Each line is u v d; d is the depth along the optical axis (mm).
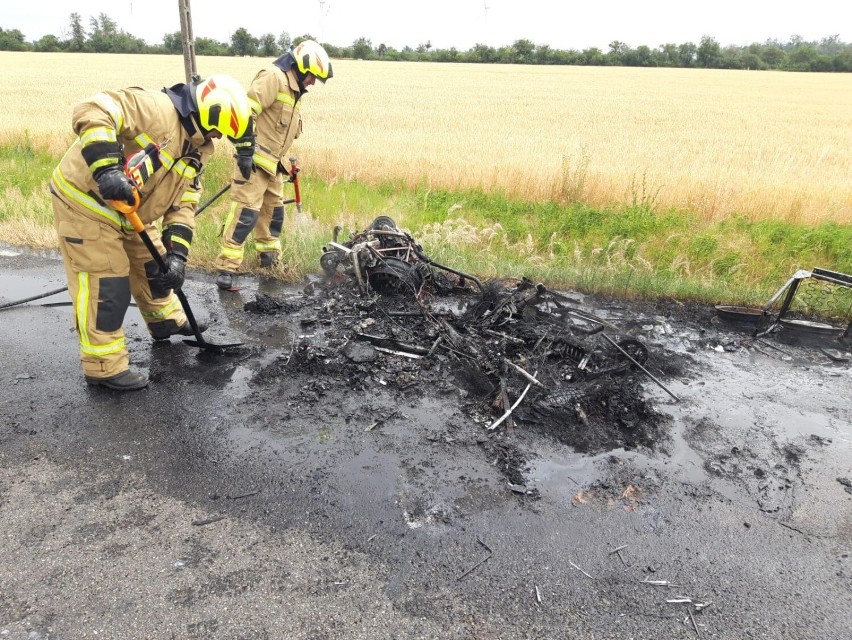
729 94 42781
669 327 5906
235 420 3990
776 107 33875
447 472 3574
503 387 4238
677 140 19219
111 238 3934
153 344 4992
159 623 2551
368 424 4000
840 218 9477
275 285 6543
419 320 5434
